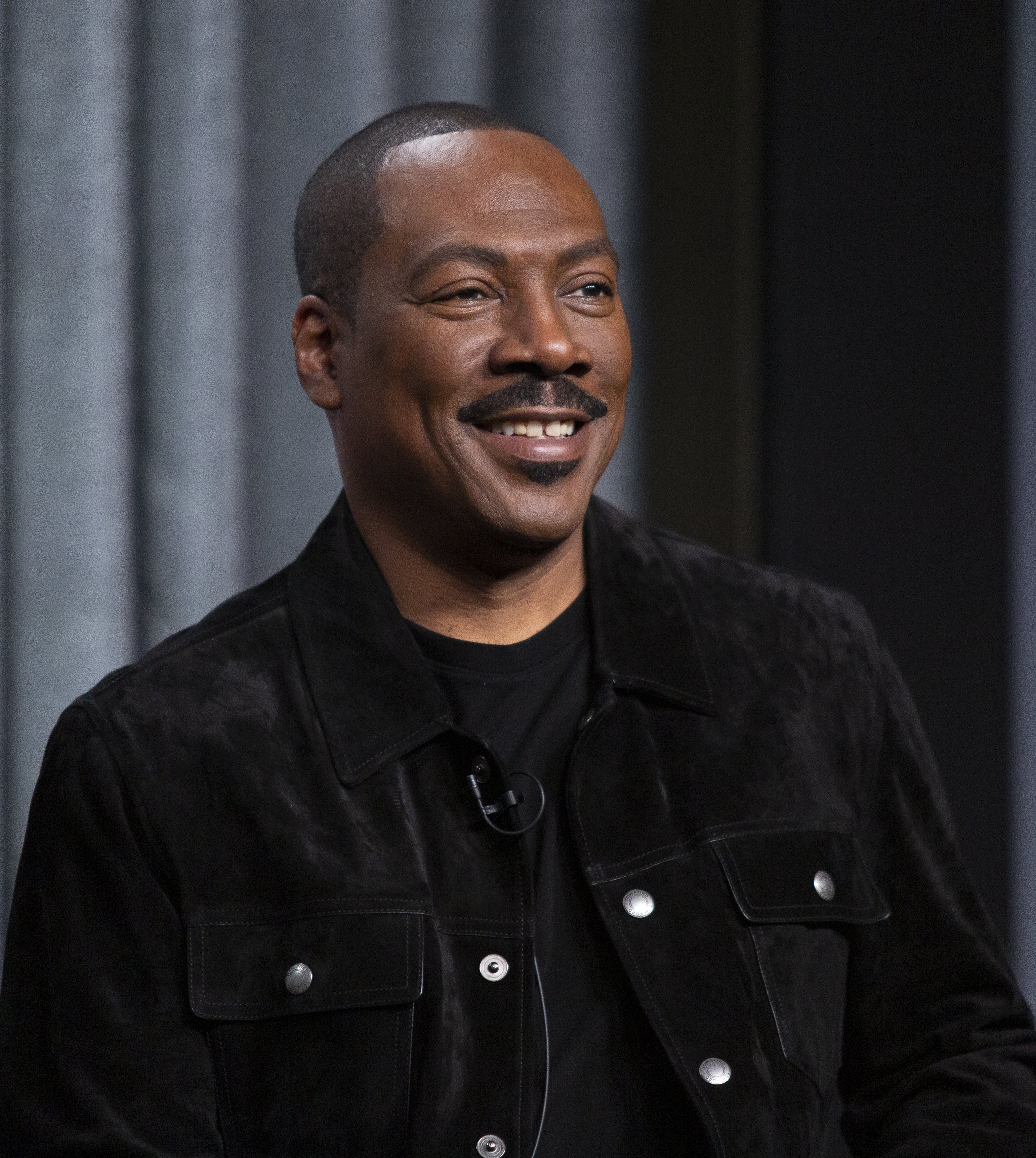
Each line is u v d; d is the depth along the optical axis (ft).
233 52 25.95
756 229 26.71
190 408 25.72
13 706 25.17
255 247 26.81
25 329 25.14
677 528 27.27
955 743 26.84
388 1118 14.60
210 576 25.85
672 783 16.38
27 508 25.16
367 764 15.78
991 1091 15.66
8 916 24.34
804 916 15.93
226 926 15.15
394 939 15.06
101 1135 14.46
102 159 25.12
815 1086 15.53
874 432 26.53
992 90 26.84
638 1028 15.38
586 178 27.96
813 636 17.56
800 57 26.32
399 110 16.74
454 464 15.37
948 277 26.76
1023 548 27.32
